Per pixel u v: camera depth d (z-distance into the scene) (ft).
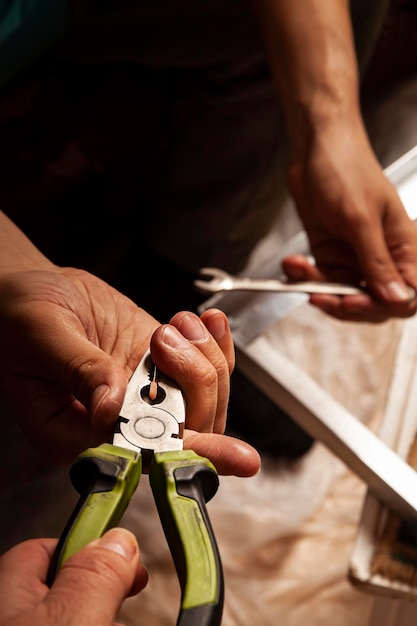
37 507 4.00
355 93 3.11
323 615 3.90
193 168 4.19
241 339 2.91
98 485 1.41
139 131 4.04
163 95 3.99
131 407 1.66
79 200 4.26
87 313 2.20
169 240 4.53
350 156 2.99
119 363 2.19
